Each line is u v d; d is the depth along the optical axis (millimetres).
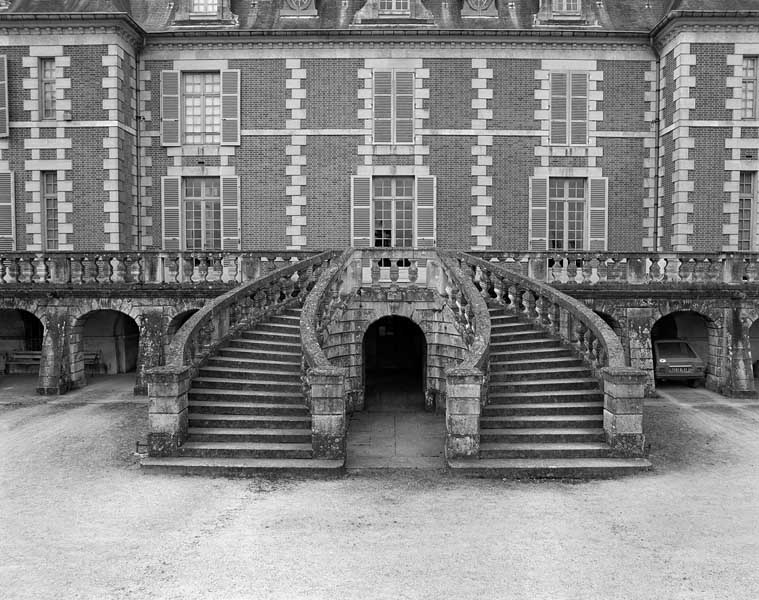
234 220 18656
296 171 18562
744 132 17391
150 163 18719
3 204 17891
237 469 8945
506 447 9422
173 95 18578
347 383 13141
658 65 18516
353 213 18562
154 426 9398
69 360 15383
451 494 8188
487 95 18406
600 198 18562
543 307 12398
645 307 15062
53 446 10500
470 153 18500
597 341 10891
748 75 17672
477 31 17984
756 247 17750
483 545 6590
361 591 5605
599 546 6582
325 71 18453
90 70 17500
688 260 15219
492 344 11820
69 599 5484
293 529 7016
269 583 5758
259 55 18453
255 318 12633
